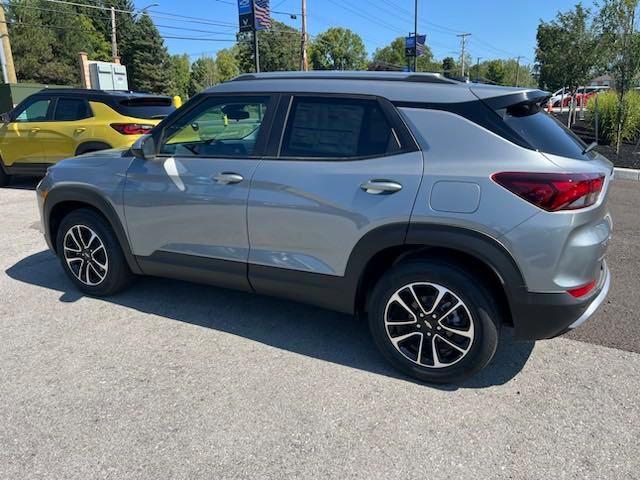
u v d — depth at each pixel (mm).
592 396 2865
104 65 21203
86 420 2656
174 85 65625
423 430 2584
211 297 4258
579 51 17516
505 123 2744
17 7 47688
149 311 3973
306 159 3156
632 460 2365
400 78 3092
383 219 2863
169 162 3598
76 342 3475
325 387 2961
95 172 3949
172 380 3021
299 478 2268
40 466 2338
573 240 2602
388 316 3035
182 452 2428
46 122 8398
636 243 5730
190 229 3570
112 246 4016
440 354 2961
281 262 3277
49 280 4605
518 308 2705
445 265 2832
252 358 3283
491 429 2590
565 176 2555
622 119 12758
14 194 8570
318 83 3236
